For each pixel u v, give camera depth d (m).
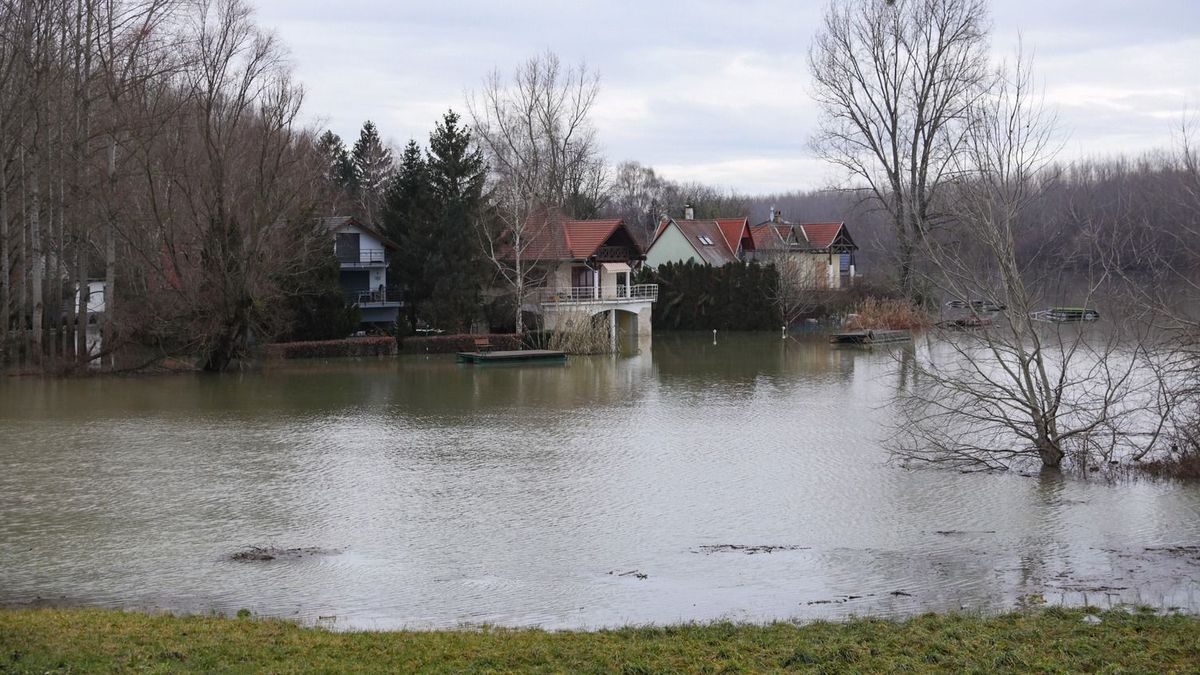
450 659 12.74
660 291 82.38
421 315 69.62
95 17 49.53
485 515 23.44
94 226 54.19
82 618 14.88
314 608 17.12
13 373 50.66
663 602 17.34
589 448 31.58
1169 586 17.80
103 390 46.25
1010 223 28.17
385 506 24.25
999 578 18.55
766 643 13.54
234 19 52.88
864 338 69.69
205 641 13.42
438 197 70.50
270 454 30.69
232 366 55.06
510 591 18.05
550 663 12.55
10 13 47.41
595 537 21.59
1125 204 32.34
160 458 30.02
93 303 72.75
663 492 25.61
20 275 54.25
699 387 47.16
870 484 26.25
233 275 53.25
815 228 102.88
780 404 41.16
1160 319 30.55
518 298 66.19
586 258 73.19
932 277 34.91
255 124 60.69
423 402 42.53
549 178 80.38
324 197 69.44
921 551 20.45
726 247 96.44
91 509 23.97
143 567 19.53
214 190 52.72
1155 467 26.81
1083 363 45.38
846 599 17.42
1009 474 27.06
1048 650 13.02
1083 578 18.44
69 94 50.62
